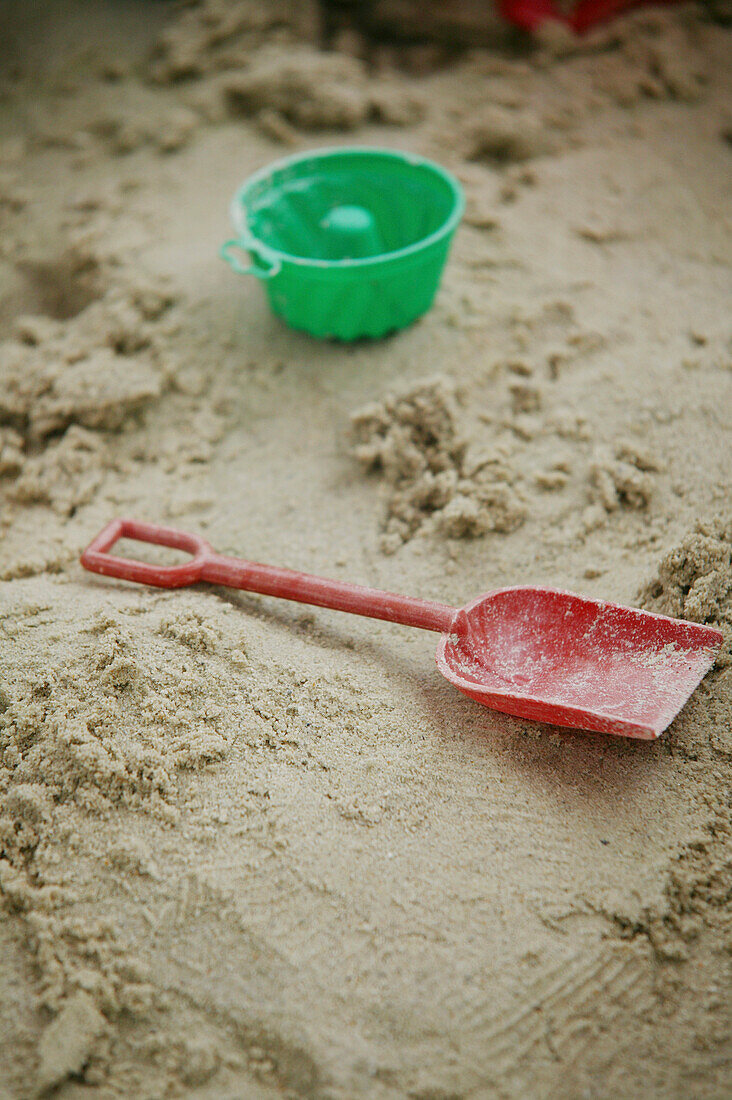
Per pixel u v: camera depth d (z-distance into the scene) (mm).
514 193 820
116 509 695
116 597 644
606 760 595
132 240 800
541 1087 539
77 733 594
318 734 602
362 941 560
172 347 745
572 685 606
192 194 836
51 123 897
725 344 721
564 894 567
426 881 570
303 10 920
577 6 896
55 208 838
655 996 552
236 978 555
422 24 918
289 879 570
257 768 593
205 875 571
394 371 725
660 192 817
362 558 669
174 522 688
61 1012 552
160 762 590
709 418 687
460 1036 545
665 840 577
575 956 557
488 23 903
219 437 720
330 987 552
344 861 573
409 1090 538
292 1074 541
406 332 739
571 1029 547
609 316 744
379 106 873
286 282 710
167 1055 546
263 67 885
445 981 553
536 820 582
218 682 611
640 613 608
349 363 730
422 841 578
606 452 682
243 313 756
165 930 563
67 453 706
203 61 906
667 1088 539
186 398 730
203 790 588
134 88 910
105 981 556
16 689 608
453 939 560
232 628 629
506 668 620
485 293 758
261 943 560
